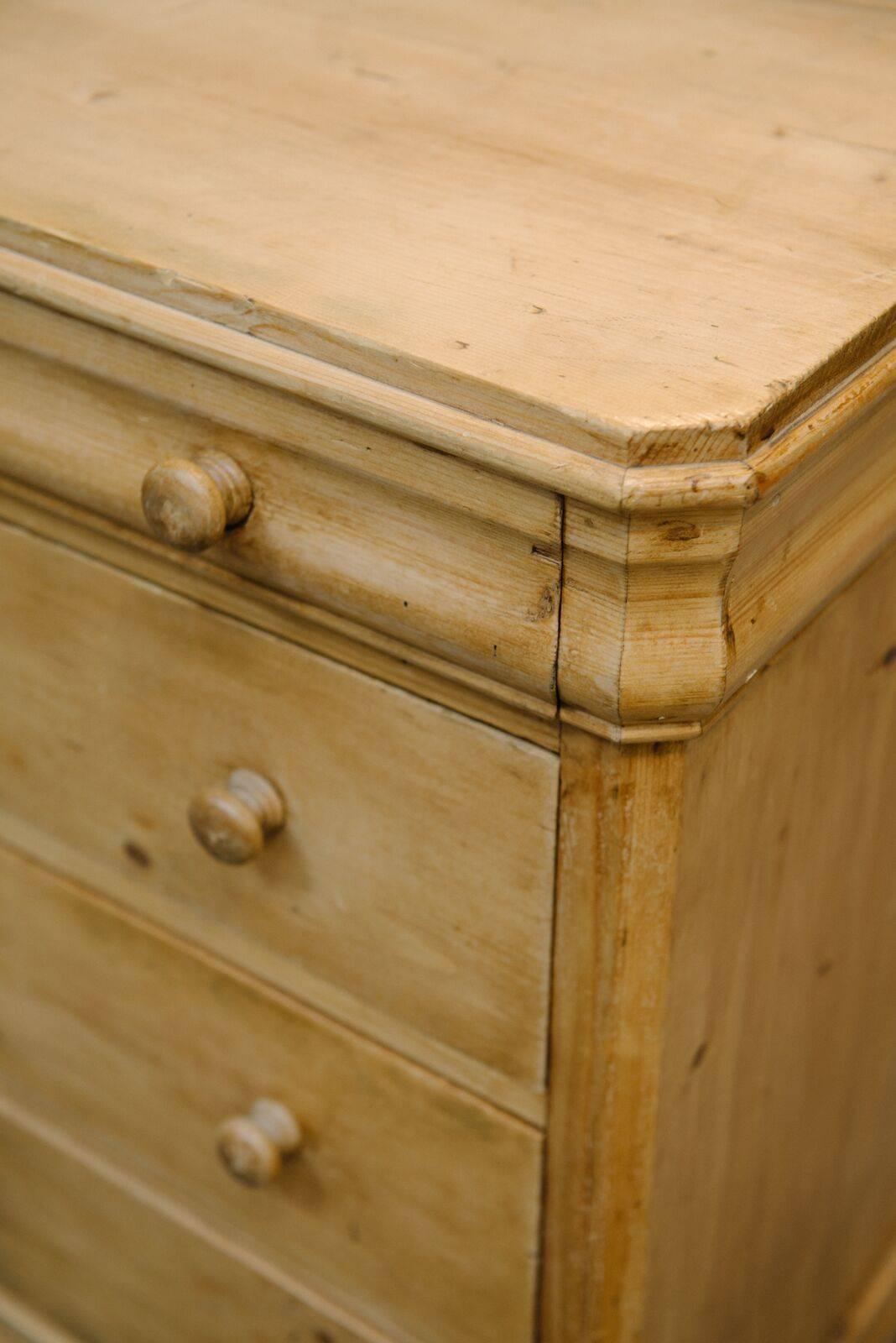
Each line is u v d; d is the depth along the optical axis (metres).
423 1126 0.75
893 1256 1.15
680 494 0.48
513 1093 0.70
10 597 0.76
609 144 0.69
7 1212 1.07
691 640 0.52
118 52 0.79
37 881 0.86
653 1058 0.65
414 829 0.66
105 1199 0.98
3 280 0.61
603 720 0.55
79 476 0.66
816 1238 0.98
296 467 0.59
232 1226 0.91
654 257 0.59
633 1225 0.71
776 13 0.86
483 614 0.56
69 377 0.64
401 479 0.55
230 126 0.71
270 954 0.77
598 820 0.59
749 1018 0.74
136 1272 1.00
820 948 0.79
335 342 0.54
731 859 0.64
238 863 0.69
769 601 0.55
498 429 0.51
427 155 0.68
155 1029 0.86
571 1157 0.70
